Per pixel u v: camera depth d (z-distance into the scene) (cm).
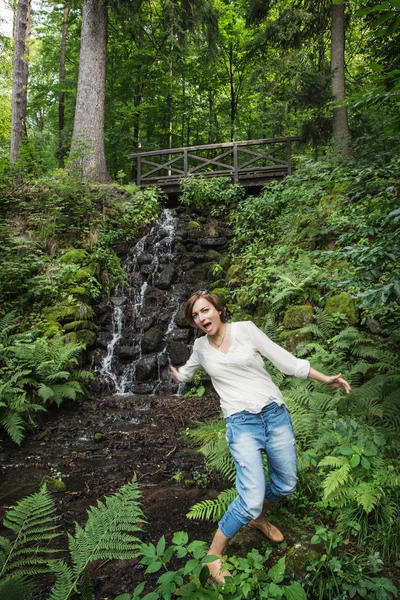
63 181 877
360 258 257
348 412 327
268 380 204
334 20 941
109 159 1558
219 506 255
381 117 802
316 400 341
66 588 165
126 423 460
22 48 1145
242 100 1800
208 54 1212
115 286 754
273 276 612
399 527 227
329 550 208
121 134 1465
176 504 282
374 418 316
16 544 177
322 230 584
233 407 194
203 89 1766
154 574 210
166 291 748
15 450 390
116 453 379
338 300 490
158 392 585
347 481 251
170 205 1061
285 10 991
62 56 1575
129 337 671
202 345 208
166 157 1736
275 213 783
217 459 312
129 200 962
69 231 795
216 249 820
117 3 1052
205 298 201
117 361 635
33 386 481
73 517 269
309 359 413
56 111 1806
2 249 703
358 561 209
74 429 443
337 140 855
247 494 180
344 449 254
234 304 657
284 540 230
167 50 1406
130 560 222
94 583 204
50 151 1705
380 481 242
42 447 396
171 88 1549
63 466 352
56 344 528
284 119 1041
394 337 407
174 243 845
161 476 329
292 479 202
